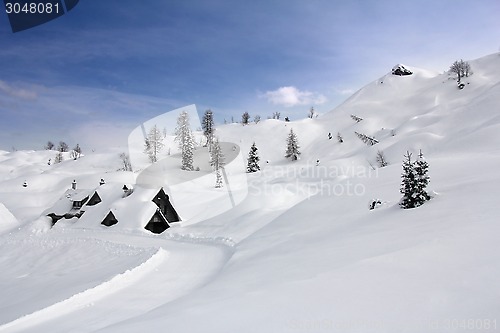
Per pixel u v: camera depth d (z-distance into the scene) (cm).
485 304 522
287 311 633
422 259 776
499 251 724
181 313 740
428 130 7112
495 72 13175
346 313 580
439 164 2689
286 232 2000
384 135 9481
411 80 16675
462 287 595
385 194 2150
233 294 839
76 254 2461
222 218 3102
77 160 10438
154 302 1214
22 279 1928
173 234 2930
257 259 1432
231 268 1432
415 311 543
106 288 1419
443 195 1602
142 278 1574
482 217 1053
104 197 3991
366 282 707
